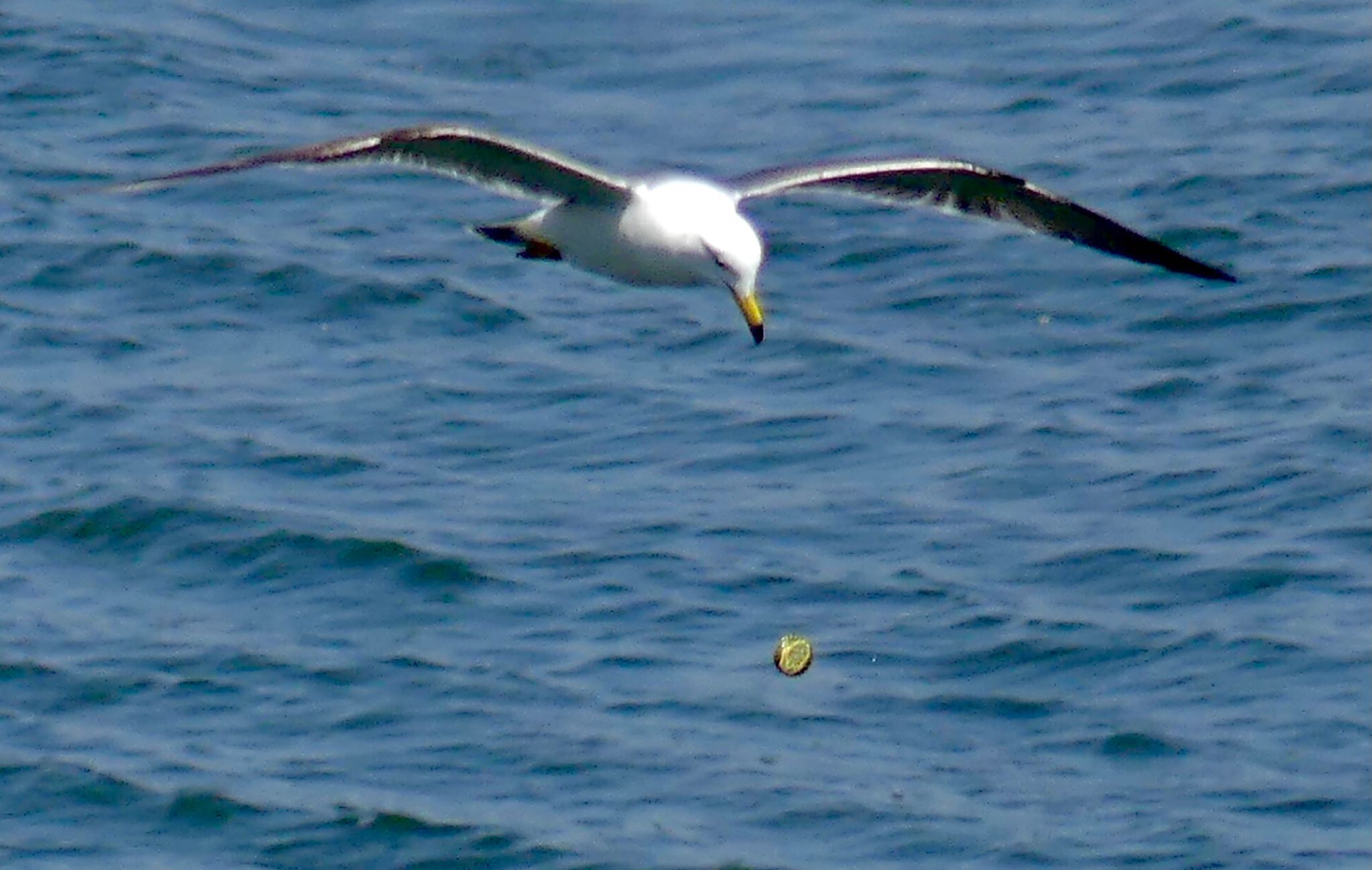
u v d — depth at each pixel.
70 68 26.39
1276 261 22.92
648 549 18.72
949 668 17.42
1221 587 18.27
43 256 22.86
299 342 21.84
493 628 17.83
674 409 20.78
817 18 28.31
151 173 24.44
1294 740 16.64
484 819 15.88
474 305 22.39
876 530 19.03
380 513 19.23
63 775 16.31
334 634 17.78
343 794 16.16
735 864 15.46
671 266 13.21
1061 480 19.70
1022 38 27.77
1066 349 21.75
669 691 17.11
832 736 16.70
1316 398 20.83
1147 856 15.52
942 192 13.53
